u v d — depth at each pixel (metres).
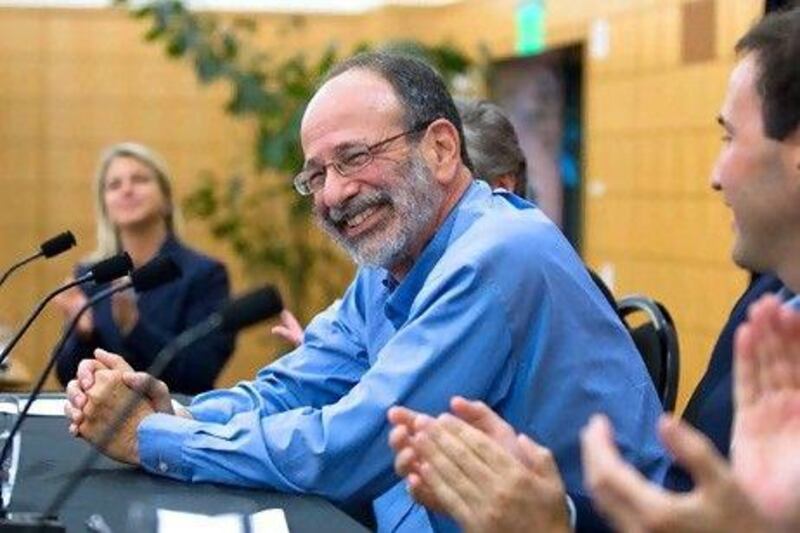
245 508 2.88
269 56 11.15
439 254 3.42
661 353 4.22
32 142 12.30
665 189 8.72
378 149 3.36
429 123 3.41
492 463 2.26
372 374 3.14
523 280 3.21
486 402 3.22
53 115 12.31
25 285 12.21
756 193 2.33
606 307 3.40
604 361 3.32
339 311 3.85
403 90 3.40
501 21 11.12
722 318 7.98
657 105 8.82
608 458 1.74
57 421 4.05
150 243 6.59
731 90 2.37
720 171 2.38
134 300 6.08
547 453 2.29
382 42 10.48
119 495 3.05
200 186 12.00
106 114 12.30
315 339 3.83
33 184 12.30
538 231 3.31
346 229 3.41
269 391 3.76
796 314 1.90
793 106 2.28
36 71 12.30
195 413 3.64
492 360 3.17
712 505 1.66
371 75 3.41
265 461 3.15
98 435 3.35
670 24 8.60
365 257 3.42
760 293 2.92
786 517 1.76
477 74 10.48
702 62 8.18
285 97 10.30
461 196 3.48
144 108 12.30
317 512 2.92
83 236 12.34
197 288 6.28
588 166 9.92
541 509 2.24
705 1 8.11
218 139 12.27
